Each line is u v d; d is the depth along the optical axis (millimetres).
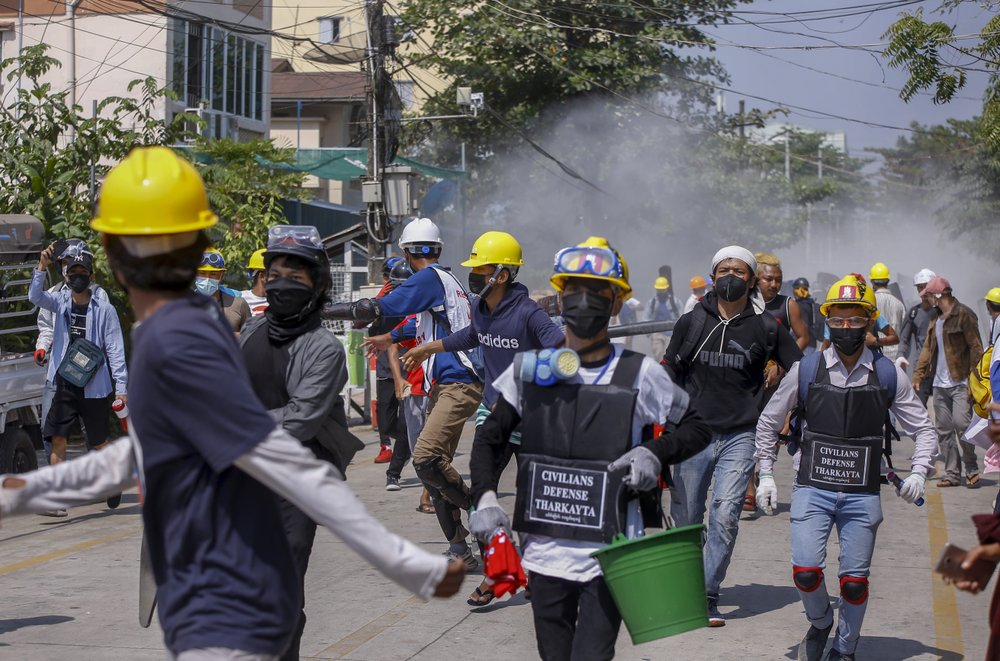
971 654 5703
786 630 6094
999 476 11641
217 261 8711
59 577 7242
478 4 29750
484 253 6234
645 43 28438
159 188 2578
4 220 10664
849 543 5312
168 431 2549
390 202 17031
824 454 5316
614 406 3646
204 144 17547
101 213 2611
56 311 9344
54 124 15031
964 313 10773
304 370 4438
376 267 16938
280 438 2555
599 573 3609
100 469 2697
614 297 3703
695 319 6297
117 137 15344
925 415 5352
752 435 6223
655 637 3434
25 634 5941
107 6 22938
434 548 7855
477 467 3773
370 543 2572
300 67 39844
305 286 4445
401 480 11023
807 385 5363
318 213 26078
